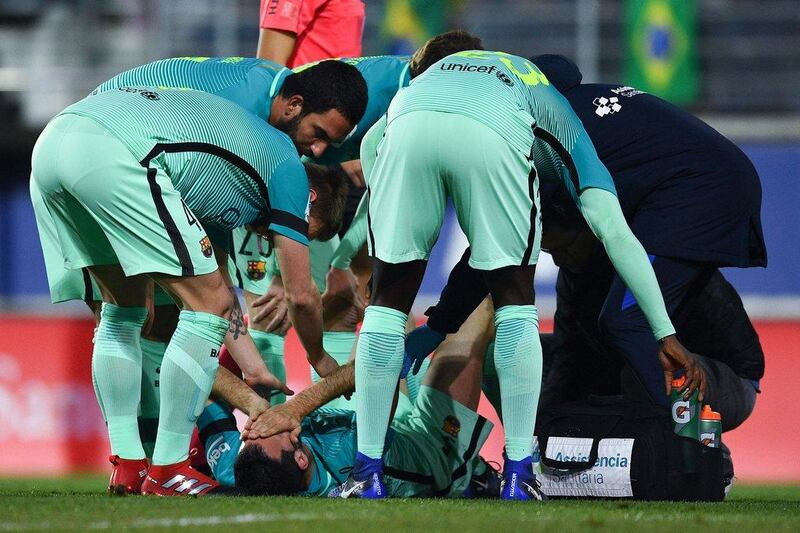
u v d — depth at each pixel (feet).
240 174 43.16
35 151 43.91
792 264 100.53
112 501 38.93
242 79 48.16
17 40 124.88
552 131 43.52
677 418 44.29
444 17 109.60
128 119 42.22
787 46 117.60
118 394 45.09
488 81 42.29
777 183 101.50
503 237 41.34
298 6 69.05
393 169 41.78
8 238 107.65
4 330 97.96
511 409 42.06
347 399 45.57
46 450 96.78
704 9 118.52
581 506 38.88
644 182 50.29
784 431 93.71
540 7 119.34
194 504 37.55
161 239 41.81
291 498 40.78
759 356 54.70
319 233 52.44
